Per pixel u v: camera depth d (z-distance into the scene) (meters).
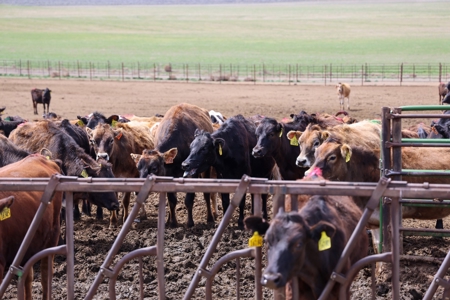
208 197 12.45
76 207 12.83
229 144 12.56
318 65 74.00
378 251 9.16
